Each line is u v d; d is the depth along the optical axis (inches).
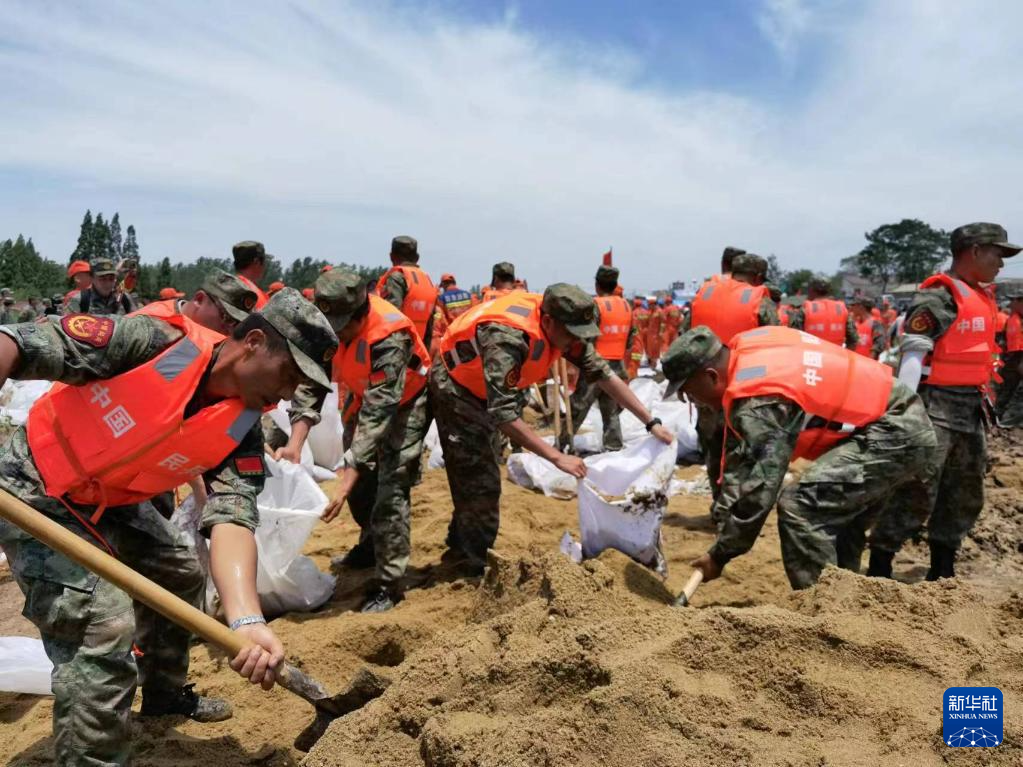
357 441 159.2
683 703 86.0
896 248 2970.0
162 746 116.5
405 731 98.0
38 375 90.1
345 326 161.9
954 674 88.0
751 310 263.1
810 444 149.8
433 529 229.0
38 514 84.6
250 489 100.4
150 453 94.7
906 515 183.5
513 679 97.6
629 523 160.9
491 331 164.2
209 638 88.6
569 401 303.0
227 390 95.8
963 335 187.6
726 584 188.9
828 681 88.4
